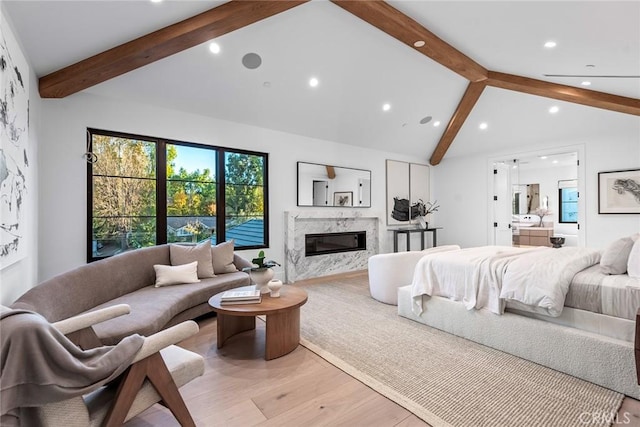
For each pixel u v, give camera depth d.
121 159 3.71
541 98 4.90
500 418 1.67
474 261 2.71
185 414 1.49
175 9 2.61
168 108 4.00
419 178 7.29
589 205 5.29
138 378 1.32
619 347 1.86
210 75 3.68
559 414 1.69
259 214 4.92
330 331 2.91
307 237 5.42
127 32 2.68
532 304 2.22
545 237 8.09
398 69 4.36
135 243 3.81
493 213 6.63
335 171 5.80
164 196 4.01
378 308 3.62
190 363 1.54
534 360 2.26
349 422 1.65
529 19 2.84
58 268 3.26
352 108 4.96
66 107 3.32
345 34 3.56
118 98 3.63
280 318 2.42
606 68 3.46
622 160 4.96
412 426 1.62
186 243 3.89
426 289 2.97
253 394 1.92
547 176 8.93
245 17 2.80
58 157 3.27
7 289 1.99
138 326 2.17
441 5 2.98
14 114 2.02
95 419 1.26
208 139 4.34
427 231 7.20
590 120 5.02
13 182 1.99
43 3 2.12
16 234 2.06
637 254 2.09
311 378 2.10
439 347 2.55
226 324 2.71
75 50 2.70
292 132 5.20
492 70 4.44
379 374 2.13
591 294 2.08
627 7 2.33
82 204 3.40
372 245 6.39
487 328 2.54
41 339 1.03
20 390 1.00
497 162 6.68
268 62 3.69
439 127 6.26
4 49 1.83
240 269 3.96
